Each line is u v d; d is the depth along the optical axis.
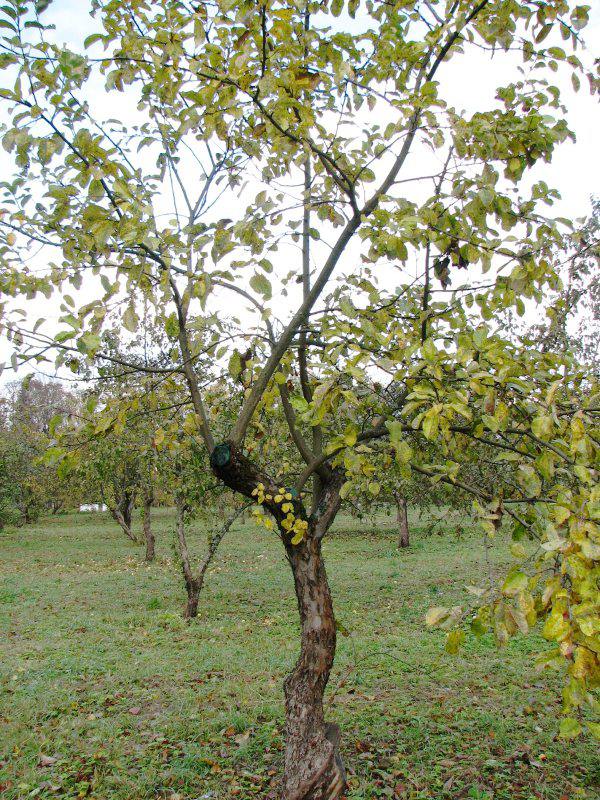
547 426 2.13
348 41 2.97
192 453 8.02
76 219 3.15
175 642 8.30
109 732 5.20
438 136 2.91
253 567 15.50
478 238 2.95
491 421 2.37
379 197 2.76
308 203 3.01
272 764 4.61
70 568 16.36
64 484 20.16
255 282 2.65
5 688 6.30
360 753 4.72
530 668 6.61
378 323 3.29
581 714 5.35
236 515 10.39
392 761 4.58
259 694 6.07
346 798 4.04
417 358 2.94
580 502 1.91
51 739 5.08
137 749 4.90
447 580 12.09
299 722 3.07
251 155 3.61
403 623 8.95
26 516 31.14
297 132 2.95
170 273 2.90
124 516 23.39
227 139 3.62
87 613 10.34
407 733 5.01
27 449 25.08
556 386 2.20
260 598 11.58
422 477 5.64
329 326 3.48
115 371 5.97
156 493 11.63
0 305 2.92
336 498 3.49
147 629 9.10
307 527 3.29
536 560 1.93
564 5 2.84
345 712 5.50
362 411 3.23
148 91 3.35
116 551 20.11
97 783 4.34
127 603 11.23
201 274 2.69
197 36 2.65
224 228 2.75
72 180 2.74
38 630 9.02
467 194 2.93
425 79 3.39
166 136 3.66
